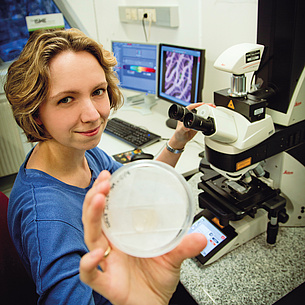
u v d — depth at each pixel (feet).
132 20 4.57
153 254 0.87
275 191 2.15
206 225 2.25
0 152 4.52
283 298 1.83
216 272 2.01
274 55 1.98
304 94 2.00
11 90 1.42
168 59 3.67
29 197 1.41
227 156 1.83
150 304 0.90
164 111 4.23
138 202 0.95
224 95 1.89
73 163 1.66
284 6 1.82
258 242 2.23
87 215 0.79
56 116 1.37
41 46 1.28
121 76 4.38
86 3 4.94
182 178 1.00
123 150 3.33
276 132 2.00
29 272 1.62
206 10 3.30
